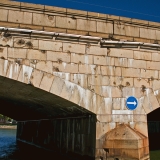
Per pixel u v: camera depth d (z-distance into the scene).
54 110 15.63
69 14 11.65
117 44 12.12
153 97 12.51
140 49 12.61
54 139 18.05
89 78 11.55
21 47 10.62
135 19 12.87
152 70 12.70
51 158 17.77
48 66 10.94
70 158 14.61
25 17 10.98
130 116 11.95
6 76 10.26
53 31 11.33
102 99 11.64
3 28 10.32
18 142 30.25
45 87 10.80
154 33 13.28
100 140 11.34
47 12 11.32
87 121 12.56
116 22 12.50
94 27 12.05
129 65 12.30
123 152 10.98
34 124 24.42
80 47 11.57
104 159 11.16
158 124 22.84
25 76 10.54
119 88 11.98
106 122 11.55
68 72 11.23
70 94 11.14
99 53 11.86
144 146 11.49
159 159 14.97
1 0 10.71
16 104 19.05
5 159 17.81
